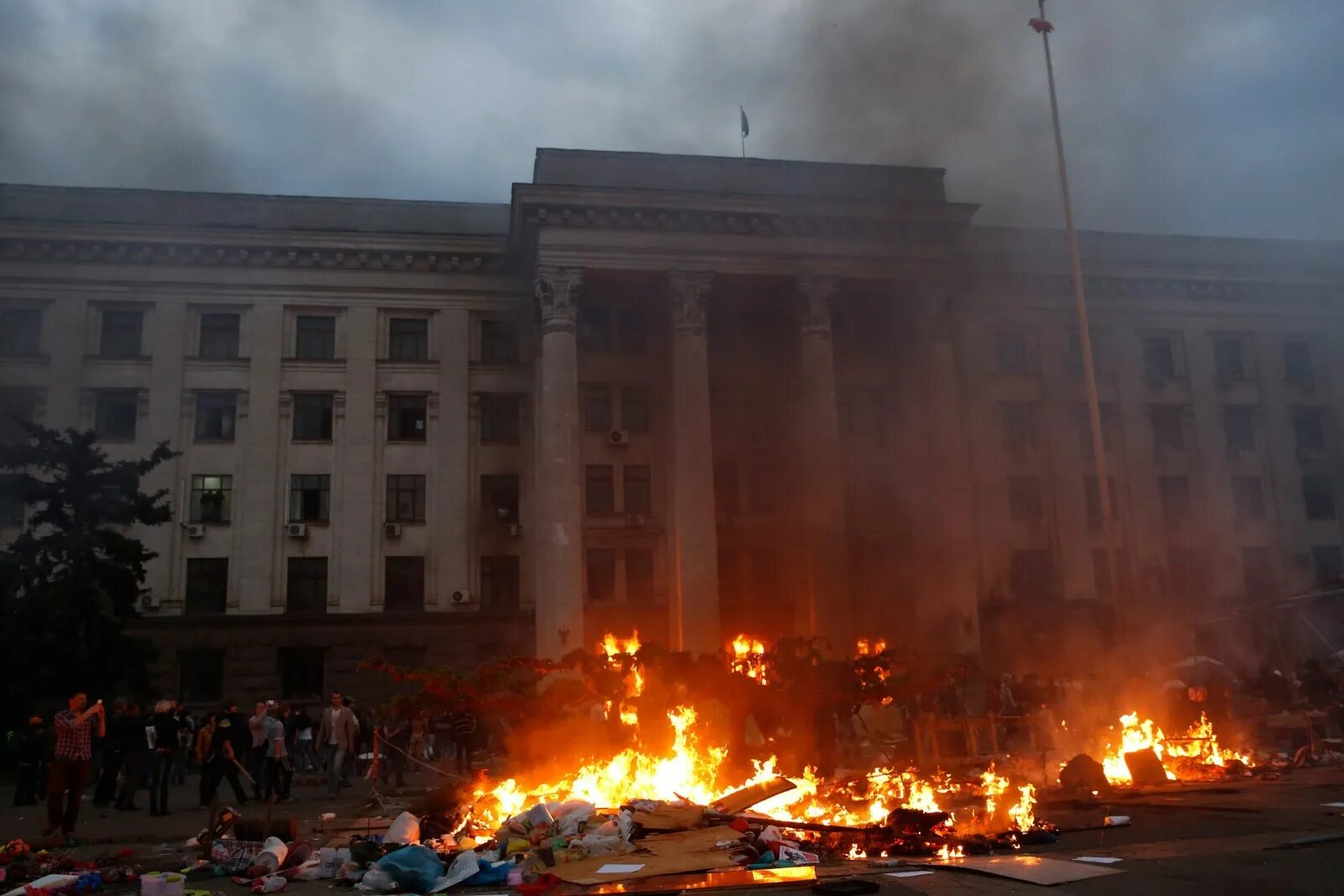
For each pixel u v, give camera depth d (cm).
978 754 2080
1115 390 4025
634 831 981
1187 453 4059
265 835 1084
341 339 3591
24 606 2475
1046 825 1069
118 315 3503
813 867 861
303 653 3341
